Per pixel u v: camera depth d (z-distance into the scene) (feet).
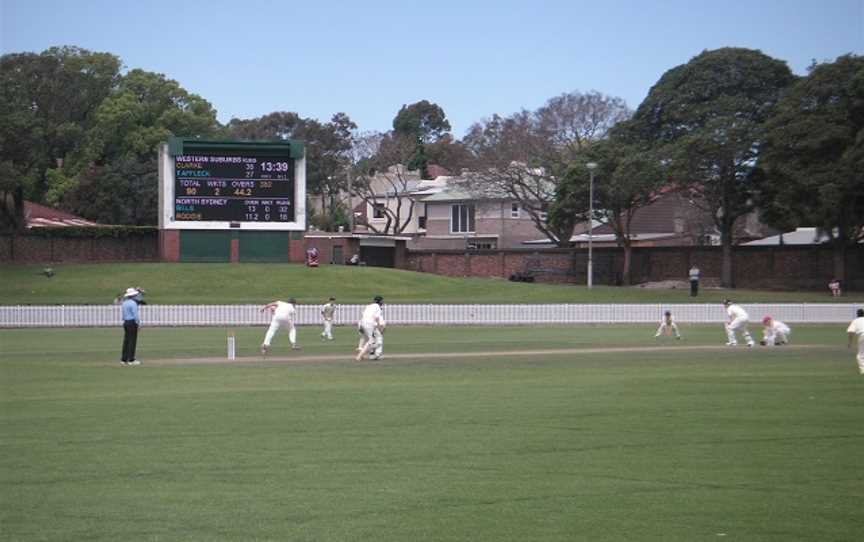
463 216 427.33
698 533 45.47
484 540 44.45
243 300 238.07
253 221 267.18
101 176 383.45
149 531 45.75
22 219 312.91
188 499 51.19
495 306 209.97
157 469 57.67
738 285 311.88
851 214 269.23
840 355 131.54
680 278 321.32
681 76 298.97
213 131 420.36
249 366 117.19
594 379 100.78
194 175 263.90
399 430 69.82
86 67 421.18
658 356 130.52
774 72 291.99
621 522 47.11
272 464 59.00
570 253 339.36
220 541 44.32
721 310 216.33
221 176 264.93
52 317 197.98
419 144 576.61
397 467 58.23
